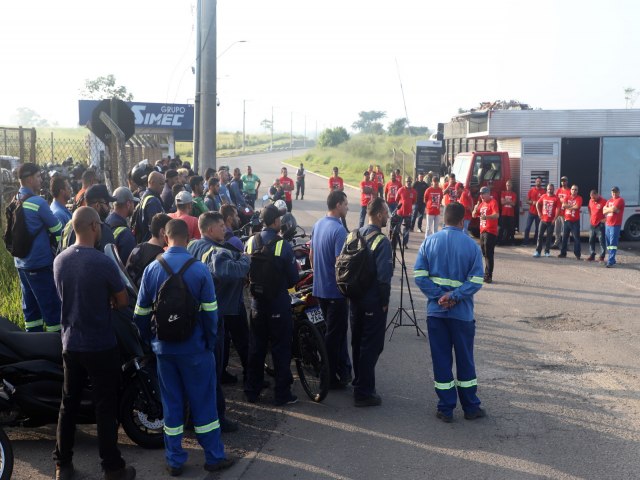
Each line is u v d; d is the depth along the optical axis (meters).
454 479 5.16
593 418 6.44
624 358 8.44
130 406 5.68
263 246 6.51
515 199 18.58
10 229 7.29
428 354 8.48
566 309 11.11
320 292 6.99
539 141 18.69
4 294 9.29
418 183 22.14
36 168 7.50
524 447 5.77
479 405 6.44
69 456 5.11
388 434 6.05
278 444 5.82
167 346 5.10
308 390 7.00
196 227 7.62
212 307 5.14
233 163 81.62
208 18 15.49
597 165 18.67
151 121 30.75
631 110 18.52
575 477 5.20
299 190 37.53
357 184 49.56
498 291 12.54
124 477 5.06
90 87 51.22
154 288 5.10
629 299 11.91
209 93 15.72
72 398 5.05
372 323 6.57
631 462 5.48
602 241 15.90
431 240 6.39
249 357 6.78
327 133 97.06
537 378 7.63
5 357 5.33
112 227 7.02
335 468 5.36
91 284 4.88
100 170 18.83
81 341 4.91
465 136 21.62
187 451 5.72
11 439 5.92
